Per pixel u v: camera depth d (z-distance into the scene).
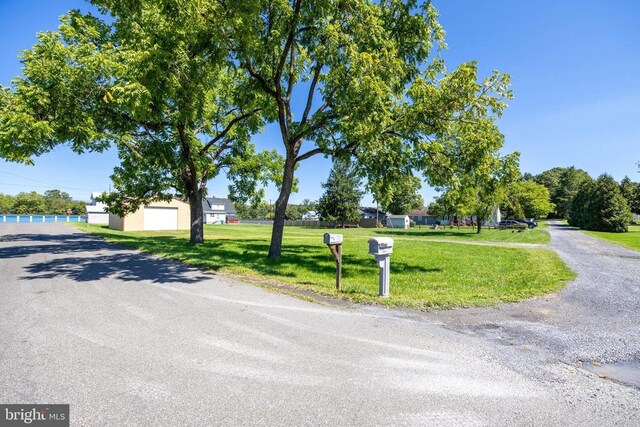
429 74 10.25
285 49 10.09
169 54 8.42
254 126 16.45
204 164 15.05
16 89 10.66
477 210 33.19
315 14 8.88
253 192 19.12
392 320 4.81
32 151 11.31
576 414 2.55
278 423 2.35
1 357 3.32
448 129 9.30
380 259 6.13
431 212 47.47
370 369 3.24
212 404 2.57
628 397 2.83
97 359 3.31
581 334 4.38
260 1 8.27
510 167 9.63
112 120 12.88
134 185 15.73
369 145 9.46
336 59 8.96
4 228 29.38
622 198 38.28
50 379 2.89
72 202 88.94
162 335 4.00
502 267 10.34
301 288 6.70
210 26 7.92
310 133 10.89
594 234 30.47
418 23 9.83
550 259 12.36
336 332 4.25
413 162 10.46
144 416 2.39
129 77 8.12
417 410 2.55
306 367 3.25
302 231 39.22
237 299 5.74
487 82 8.37
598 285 7.56
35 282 6.82
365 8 8.92
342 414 2.48
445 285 7.41
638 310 5.57
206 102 14.58
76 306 5.14
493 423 2.40
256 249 13.95
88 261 9.72
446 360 3.49
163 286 6.60
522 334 4.36
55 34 10.91
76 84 10.66
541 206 65.75
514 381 3.07
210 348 3.65
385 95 8.27
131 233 25.91
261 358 3.43
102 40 12.66
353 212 62.41
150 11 10.36
